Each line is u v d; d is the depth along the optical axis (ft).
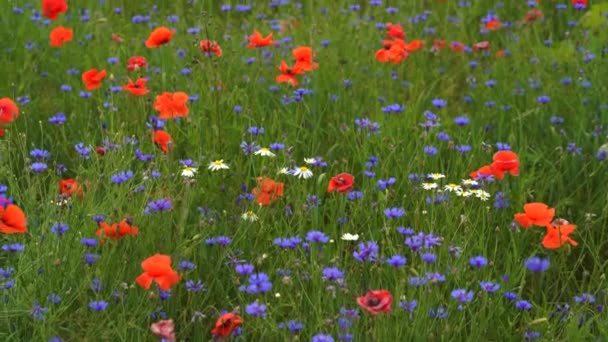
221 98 18.83
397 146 17.25
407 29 25.79
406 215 15.05
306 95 20.04
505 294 12.50
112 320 12.13
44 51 22.48
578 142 18.08
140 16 24.59
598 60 21.01
